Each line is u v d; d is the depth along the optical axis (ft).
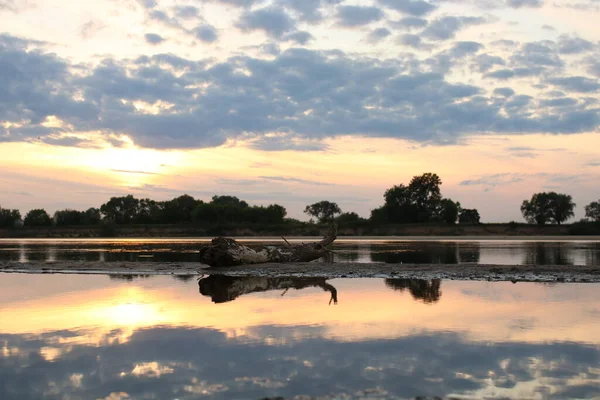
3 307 37.27
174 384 19.45
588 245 148.05
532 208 431.84
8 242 208.54
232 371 20.99
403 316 33.04
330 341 26.09
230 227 344.69
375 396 18.06
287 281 55.98
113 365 22.03
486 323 30.60
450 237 271.90
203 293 45.19
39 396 18.28
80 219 407.44
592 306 36.96
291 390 18.69
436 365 21.77
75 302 39.68
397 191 380.58
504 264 73.10
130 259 89.61
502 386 19.11
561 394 18.26
